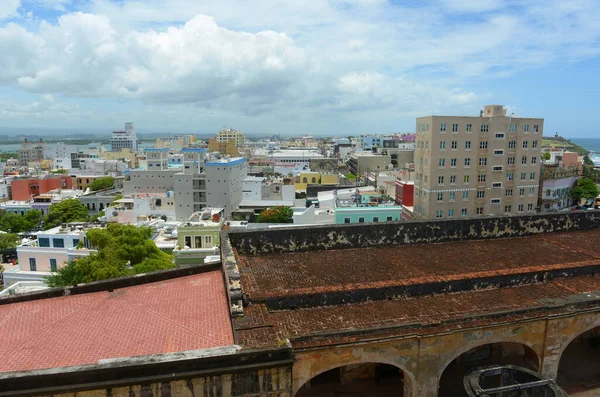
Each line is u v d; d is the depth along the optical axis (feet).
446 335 53.72
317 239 78.13
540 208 273.95
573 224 92.32
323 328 53.31
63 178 428.15
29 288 152.87
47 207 348.79
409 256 75.72
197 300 62.80
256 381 44.80
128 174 387.75
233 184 338.13
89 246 203.41
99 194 377.30
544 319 57.21
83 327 56.34
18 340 53.78
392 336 51.34
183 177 330.75
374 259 73.97
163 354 43.55
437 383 54.60
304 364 49.24
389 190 298.97
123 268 142.61
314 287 61.31
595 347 74.79
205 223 210.59
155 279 71.87
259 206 343.05
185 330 53.67
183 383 42.98
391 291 61.72
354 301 60.54
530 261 73.31
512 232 87.86
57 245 209.67
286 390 45.85
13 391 39.88
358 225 79.56
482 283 65.41
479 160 236.63
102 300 65.26
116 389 41.73
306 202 322.75
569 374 66.54
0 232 282.36
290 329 53.01
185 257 179.42
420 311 58.13
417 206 246.68
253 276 65.57
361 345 50.70
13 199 392.88
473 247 80.89
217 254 178.70
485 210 242.37
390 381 67.67
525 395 45.62
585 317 59.31
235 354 43.68
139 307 61.52
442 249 79.61
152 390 42.45
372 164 456.86
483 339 55.52
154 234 228.63
